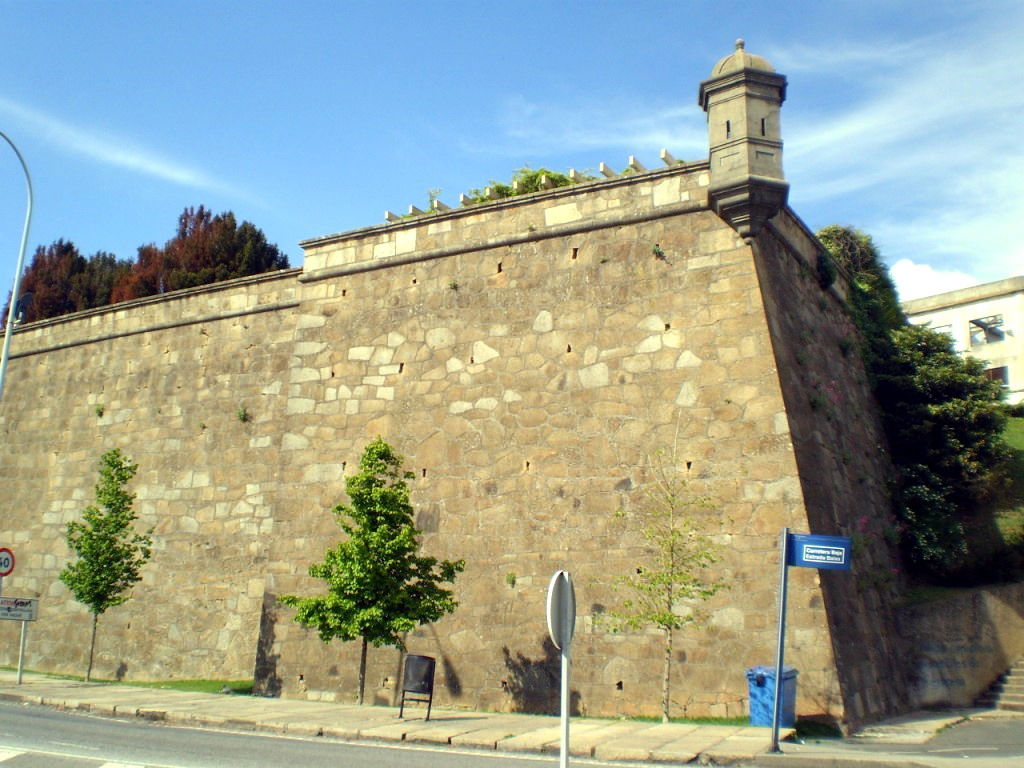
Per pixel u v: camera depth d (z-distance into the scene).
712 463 16.53
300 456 20.67
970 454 23.34
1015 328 39.81
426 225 20.67
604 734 13.42
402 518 16.70
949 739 14.36
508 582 17.72
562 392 18.20
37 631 25.97
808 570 15.56
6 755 11.03
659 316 17.64
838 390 20.41
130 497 22.44
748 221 17.12
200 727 14.68
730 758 11.59
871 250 27.77
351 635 16.28
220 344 24.50
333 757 11.42
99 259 55.53
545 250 19.14
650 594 15.37
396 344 20.34
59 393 27.75
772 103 17.53
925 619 19.61
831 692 14.84
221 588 22.50
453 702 17.61
